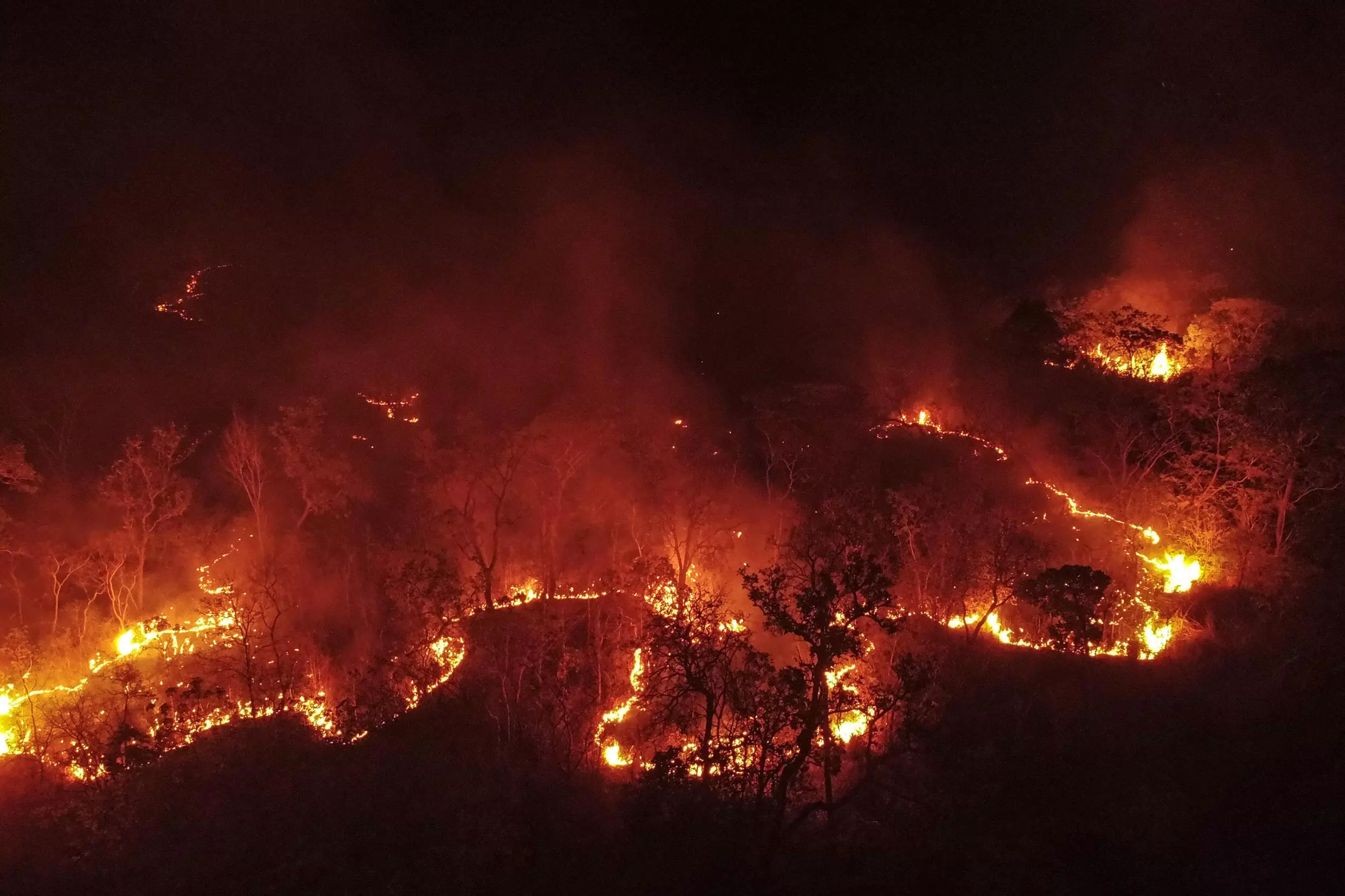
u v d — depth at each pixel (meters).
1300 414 42.09
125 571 46.56
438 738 33.75
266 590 40.34
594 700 34.81
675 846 26.11
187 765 31.89
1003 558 39.25
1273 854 25.66
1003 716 33.22
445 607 40.19
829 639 25.98
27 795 33.50
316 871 27.36
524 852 27.66
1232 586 41.19
